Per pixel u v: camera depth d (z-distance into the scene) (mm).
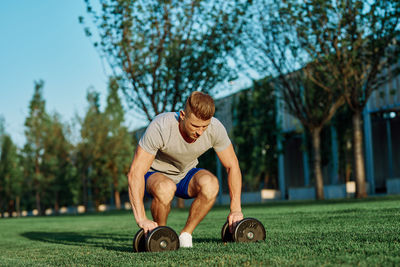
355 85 13547
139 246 2590
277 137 23688
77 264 2238
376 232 2857
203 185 2760
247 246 2393
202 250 2355
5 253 3398
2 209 45656
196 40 13758
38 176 36031
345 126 20203
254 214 7043
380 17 12312
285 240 2643
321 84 14391
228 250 2279
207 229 4555
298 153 28125
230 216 2773
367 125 20453
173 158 2812
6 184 42125
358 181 13969
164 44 13523
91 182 36438
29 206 48031
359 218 4520
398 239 2359
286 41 13828
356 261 1676
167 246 2477
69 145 32750
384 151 24188
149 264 1979
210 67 13797
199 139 2719
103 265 2111
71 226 8109
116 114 33625
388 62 13297
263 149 23625
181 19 13500
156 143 2686
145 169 2709
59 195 38250
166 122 2689
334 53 13188
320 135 22109
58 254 3000
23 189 40062
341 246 2164
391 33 12484
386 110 20156
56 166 36156
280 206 11258
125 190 37656
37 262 2486
